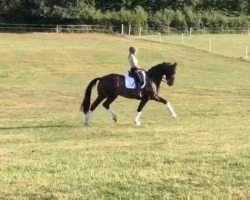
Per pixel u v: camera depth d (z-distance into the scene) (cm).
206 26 8319
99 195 786
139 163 1024
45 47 5550
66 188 820
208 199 766
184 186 833
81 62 4800
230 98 2927
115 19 7788
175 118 1972
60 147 1269
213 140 1354
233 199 766
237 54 5928
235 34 8056
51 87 3416
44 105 2620
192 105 2555
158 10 8531
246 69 4797
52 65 4584
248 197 774
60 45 5775
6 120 1997
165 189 817
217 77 4153
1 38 6300
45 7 7794
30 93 3097
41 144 1345
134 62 1798
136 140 1382
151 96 1820
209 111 2267
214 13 8656
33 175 911
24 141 1424
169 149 1200
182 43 6656
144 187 828
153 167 983
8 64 4519
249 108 2397
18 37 6494
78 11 7819
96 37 6762
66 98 2928
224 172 930
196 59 5391
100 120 1941
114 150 1198
